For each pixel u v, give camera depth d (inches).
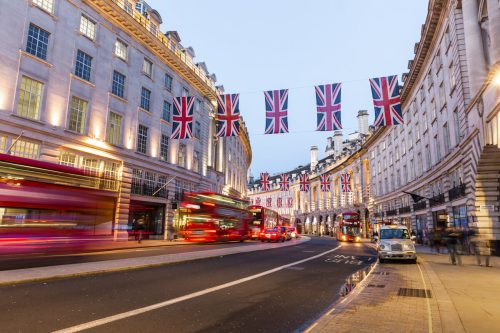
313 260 681.6
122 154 1073.5
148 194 1185.4
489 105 623.8
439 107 1156.5
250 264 577.0
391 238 703.1
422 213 1412.4
